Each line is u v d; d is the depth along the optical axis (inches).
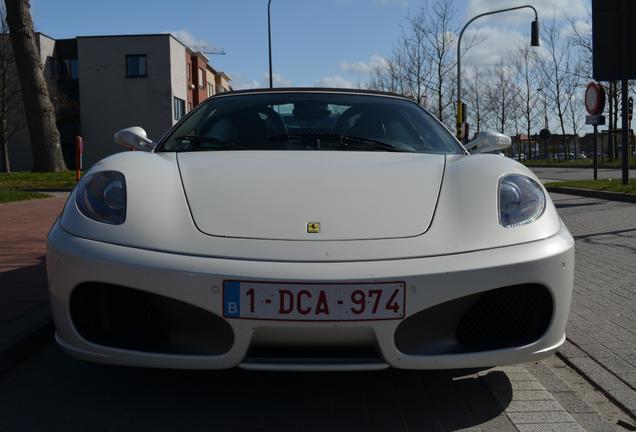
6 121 1412.4
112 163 109.9
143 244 92.9
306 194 101.2
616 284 185.0
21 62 800.3
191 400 104.1
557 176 853.2
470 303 92.7
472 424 95.6
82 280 92.8
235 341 88.6
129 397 105.6
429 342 92.2
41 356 127.3
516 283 92.7
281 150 125.0
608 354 125.2
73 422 95.9
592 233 287.4
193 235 93.6
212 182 104.9
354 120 140.9
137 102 1544.0
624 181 494.9
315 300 87.5
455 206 100.7
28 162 1679.4
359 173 108.7
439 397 106.0
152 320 95.5
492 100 1595.7
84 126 1555.1
